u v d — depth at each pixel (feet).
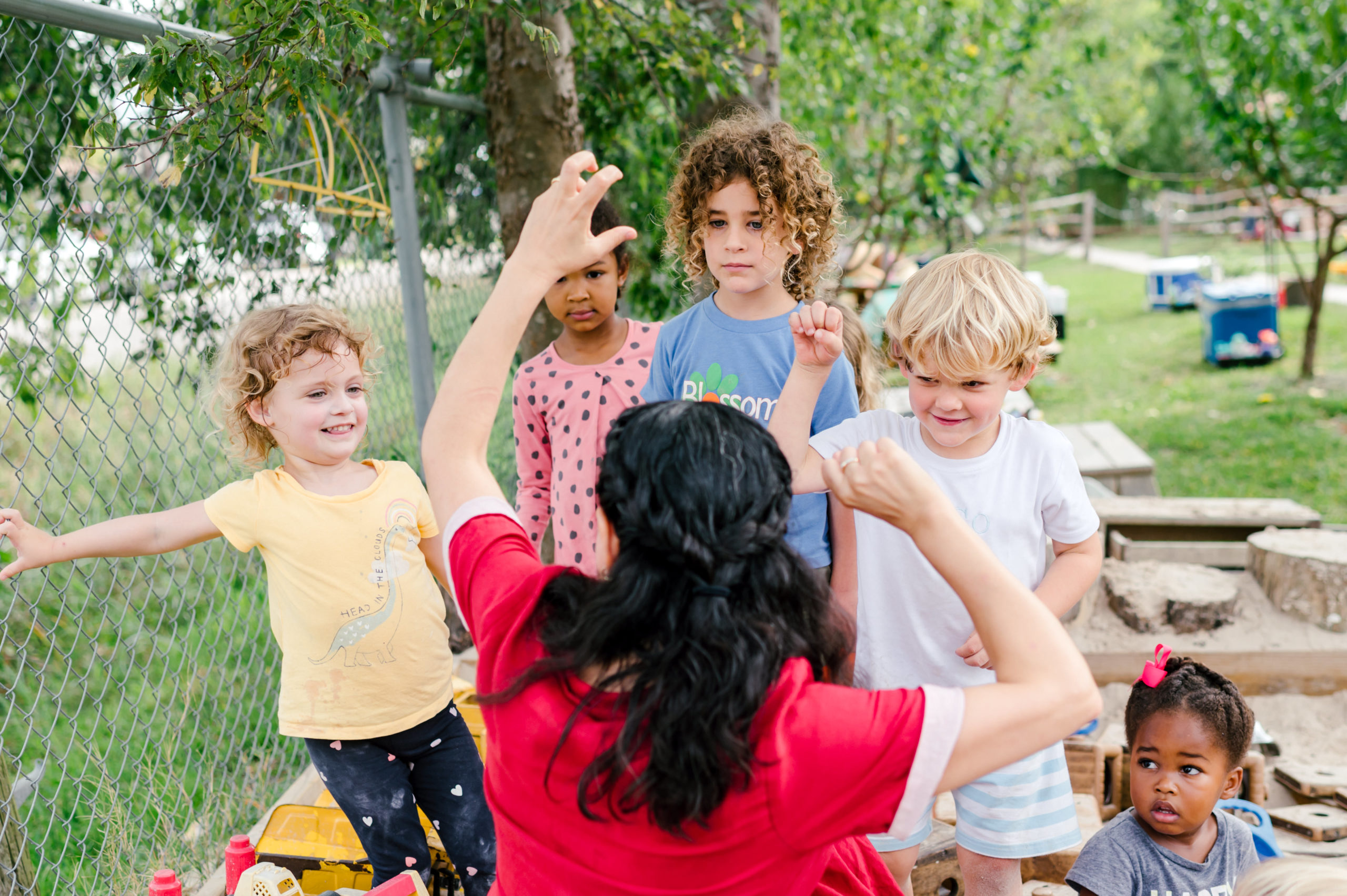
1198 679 7.14
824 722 3.26
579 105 13.71
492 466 14.90
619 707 3.34
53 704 12.31
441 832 7.44
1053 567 6.64
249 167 9.98
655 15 12.44
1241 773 7.27
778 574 3.43
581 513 9.08
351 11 7.70
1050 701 3.28
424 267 13.05
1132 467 18.44
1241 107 28.22
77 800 8.68
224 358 7.06
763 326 7.60
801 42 20.75
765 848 3.32
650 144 15.10
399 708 6.98
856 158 24.71
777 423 5.56
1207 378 34.04
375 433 12.33
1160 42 37.58
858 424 6.73
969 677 6.67
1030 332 5.81
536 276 4.21
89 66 8.57
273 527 6.85
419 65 11.12
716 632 3.25
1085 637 12.76
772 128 7.54
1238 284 38.01
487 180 15.10
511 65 11.78
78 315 12.11
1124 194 95.76
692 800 3.13
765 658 3.25
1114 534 14.44
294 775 10.94
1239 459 25.03
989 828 6.74
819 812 3.26
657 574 3.36
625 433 3.59
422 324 11.46
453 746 7.36
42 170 11.64
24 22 10.74
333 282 11.53
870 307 26.78
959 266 5.94
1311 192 37.55
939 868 8.48
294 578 6.87
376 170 11.69
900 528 3.52
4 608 13.05
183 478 15.94
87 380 14.75
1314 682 12.19
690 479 3.37
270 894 6.96
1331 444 25.49
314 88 8.08
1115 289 58.34
